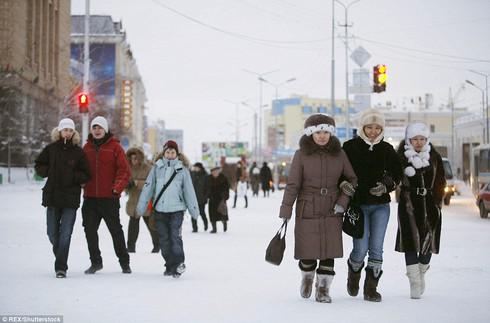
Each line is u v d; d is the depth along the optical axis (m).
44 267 18.98
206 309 12.99
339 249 13.84
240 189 55.38
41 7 131.50
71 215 17.16
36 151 110.88
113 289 15.30
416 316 12.38
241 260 21.45
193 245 26.55
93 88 117.25
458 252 24.16
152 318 12.09
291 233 31.94
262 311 12.82
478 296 14.66
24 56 118.81
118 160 17.92
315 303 13.70
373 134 14.21
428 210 14.66
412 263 14.42
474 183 68.38
